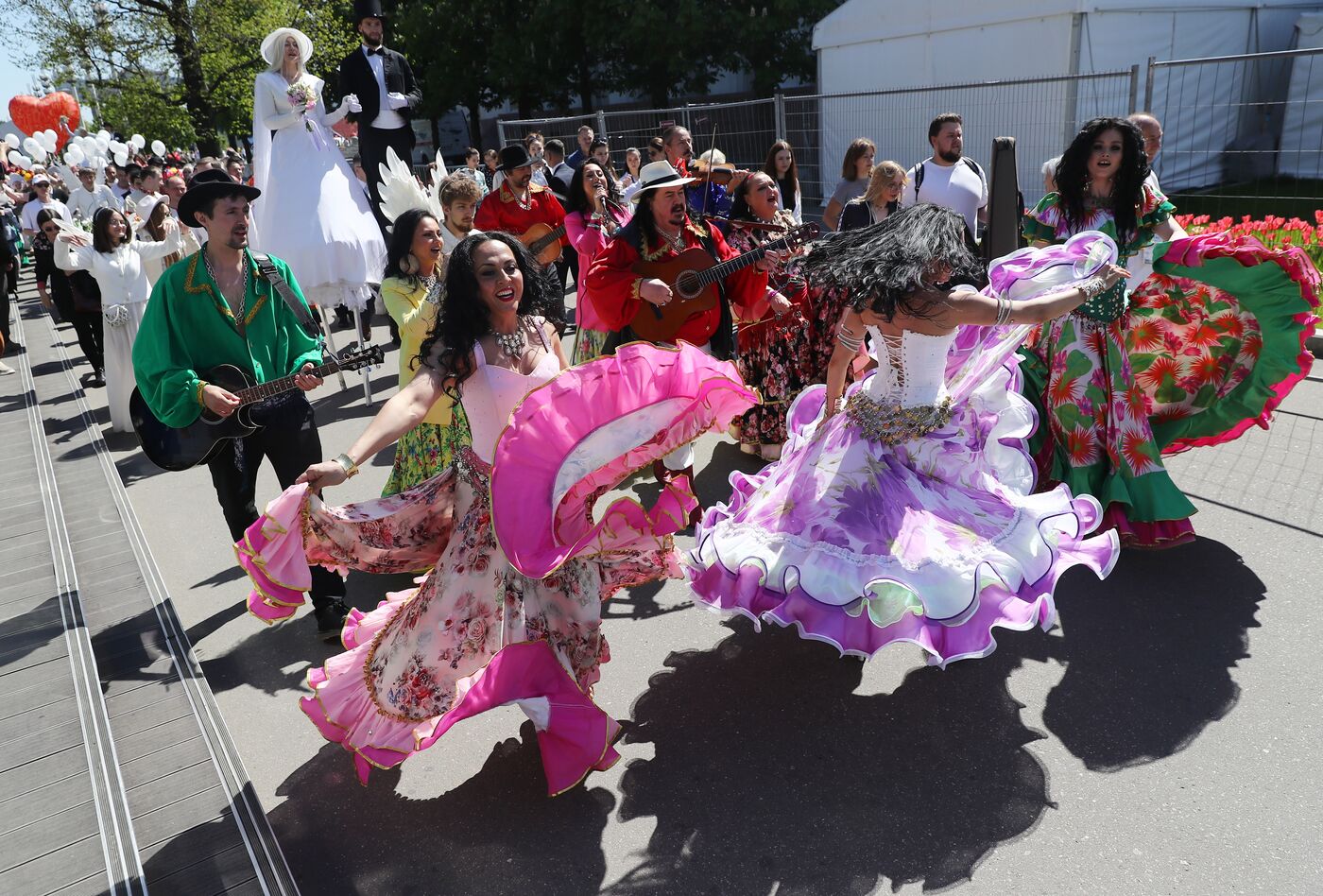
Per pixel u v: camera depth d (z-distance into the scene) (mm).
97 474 5711
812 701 3432
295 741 3459
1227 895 2488
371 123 8891
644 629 4000
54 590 3971
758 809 2926
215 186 3730
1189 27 13031
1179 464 5125
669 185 4395
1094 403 4191
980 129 12102
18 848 2627
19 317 12250
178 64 24188
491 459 3061
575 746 2906
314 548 2969
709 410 3186
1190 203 11766
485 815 2998
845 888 2611
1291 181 12539
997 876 2611
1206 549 4230
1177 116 12141
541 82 25484
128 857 2582
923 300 3105
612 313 4723
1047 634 3707
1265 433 5375
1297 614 3691
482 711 2809
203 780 3010
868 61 14805
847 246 3344
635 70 25438
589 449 2906
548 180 9648
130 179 11609
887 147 13094
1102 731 3150
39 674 3385
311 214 7168
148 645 3807
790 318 5281
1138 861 2621
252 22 23250
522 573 2777
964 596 2883
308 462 4082
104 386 8773
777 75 23844
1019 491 3523
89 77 24266
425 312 4367
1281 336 4195
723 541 3246
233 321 3877
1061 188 4355
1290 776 2881
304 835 2977
